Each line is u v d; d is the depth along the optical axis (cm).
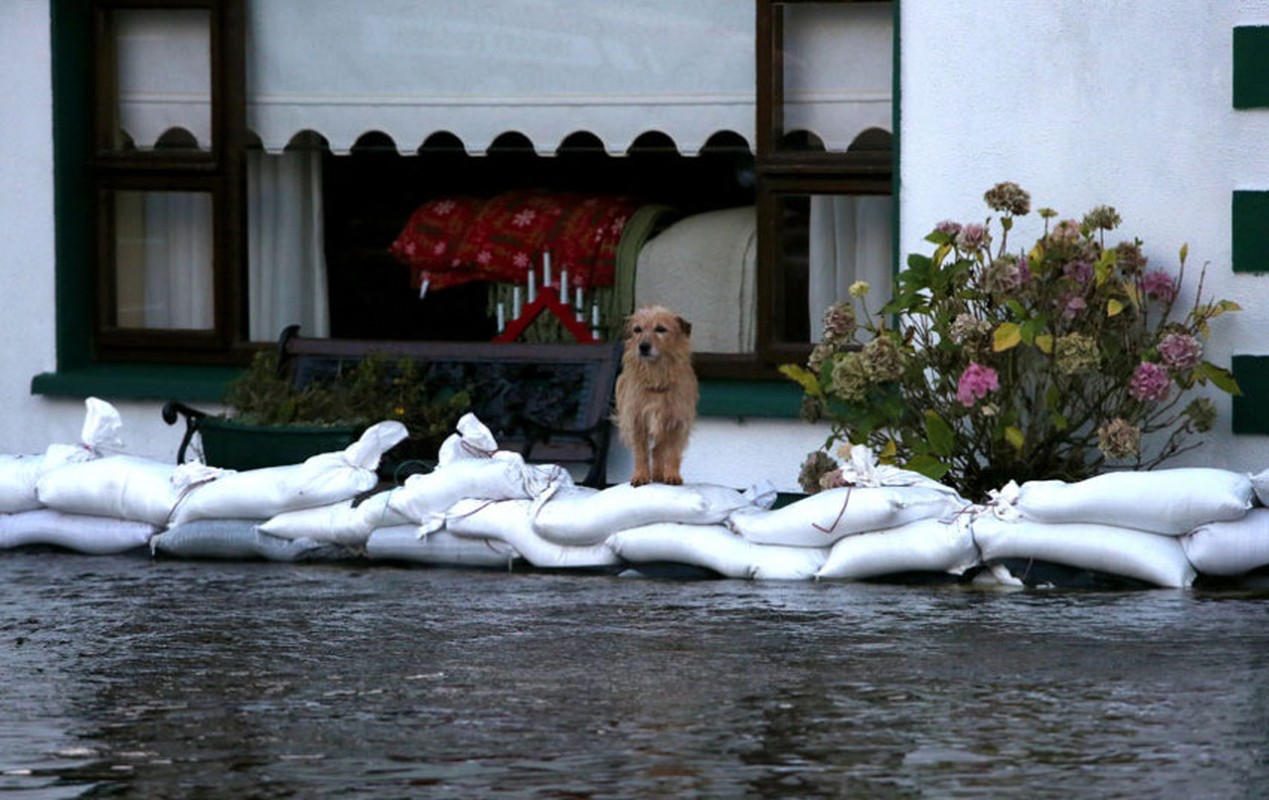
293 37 1455
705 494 1161
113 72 1467
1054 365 1184
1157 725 798
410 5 1437
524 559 1188
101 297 1466
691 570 1153
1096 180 1245
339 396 1323
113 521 1267
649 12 1384
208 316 1468
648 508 1152
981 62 1260
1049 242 1195
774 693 860
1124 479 1097
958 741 779
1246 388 1221
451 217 1441
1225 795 703
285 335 1400
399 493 1206
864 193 1324
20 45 1431
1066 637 964
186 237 1473
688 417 1173
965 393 1160
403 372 1337
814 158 1334
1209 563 1088
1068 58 1244
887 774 735
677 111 1384
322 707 847
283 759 766
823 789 718
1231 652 927
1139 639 958
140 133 1467
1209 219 1226
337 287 1484
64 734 807
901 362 1179
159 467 1283
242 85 1458
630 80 1395
